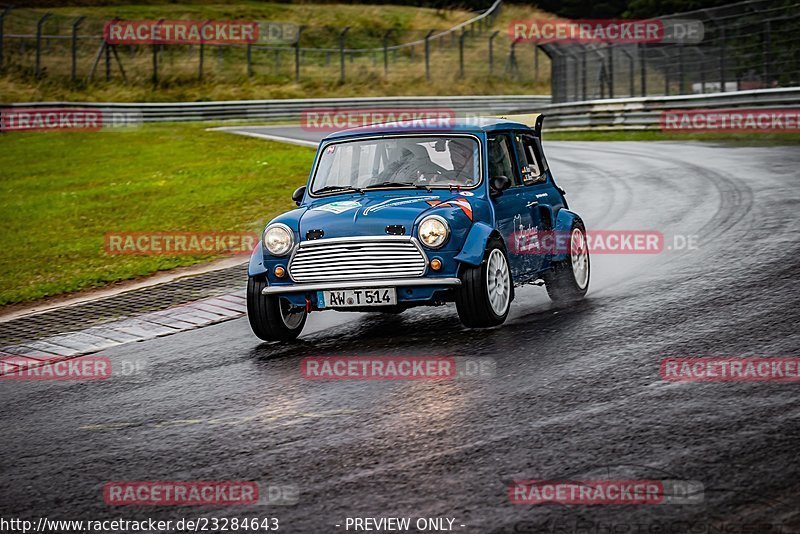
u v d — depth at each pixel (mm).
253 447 19562
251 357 27875
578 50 131625
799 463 16125
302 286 27547
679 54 115562
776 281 30656
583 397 20797
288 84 181625
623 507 14992
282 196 64812
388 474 17266
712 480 15734
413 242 26906
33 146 110812
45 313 38125
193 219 59156
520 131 32438
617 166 71375
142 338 32281
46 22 186875
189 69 180375
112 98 162375
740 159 68750
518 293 34500
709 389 20609
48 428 22719
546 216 31938
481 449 18094
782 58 101250
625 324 27219
